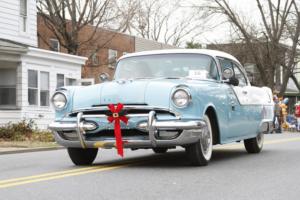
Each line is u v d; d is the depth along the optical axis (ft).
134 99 28.58
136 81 29.30
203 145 30.04
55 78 76.89
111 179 26.11
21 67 70.18
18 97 70.18
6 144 52.24
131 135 28.81
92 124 28.91
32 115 71.97
